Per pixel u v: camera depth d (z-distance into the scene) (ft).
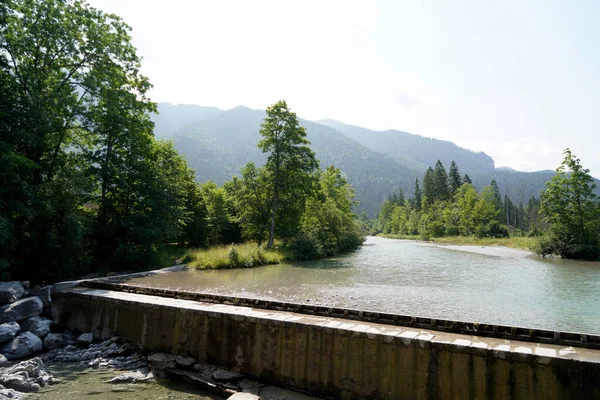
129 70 89.35
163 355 36.96
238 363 33.58
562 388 22.33
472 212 262.67
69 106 74.69
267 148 130.52
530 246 156.66
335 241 143.13
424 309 48.39
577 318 44.78
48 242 61.87
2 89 60.03
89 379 31.86
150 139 96.68
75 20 77.56
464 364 24.86
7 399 26.68
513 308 49.80
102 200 85.35
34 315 43.24
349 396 28.22
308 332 30.60
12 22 68.23
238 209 142.00
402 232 384.47
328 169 203.92
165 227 87.86
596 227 129.08
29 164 57.31
